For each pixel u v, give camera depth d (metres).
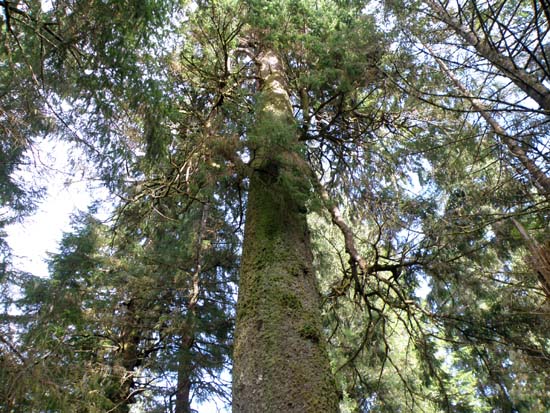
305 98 6.79
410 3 4.60
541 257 4.06
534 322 5.59
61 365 5.40
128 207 7.29
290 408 3.41
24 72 4.76
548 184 4.16
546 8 3.45
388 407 7.73
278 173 5.21
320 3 7.01
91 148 5.84
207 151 5.34
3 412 4.61
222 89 6.29
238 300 4.38
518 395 5.83
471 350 6.84
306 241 4.89
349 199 7.92
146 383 9.52
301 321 3.98
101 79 4.78
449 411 6.78
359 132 7.10
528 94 3.60
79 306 9.16
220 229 8.98
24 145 5.52
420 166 6.99
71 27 4.30
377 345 7.66
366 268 5.63
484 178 5.62
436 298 6.97
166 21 4.90
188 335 9.09
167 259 9.51
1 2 3.81
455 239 5.76
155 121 5.32
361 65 5.80
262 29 6.85
